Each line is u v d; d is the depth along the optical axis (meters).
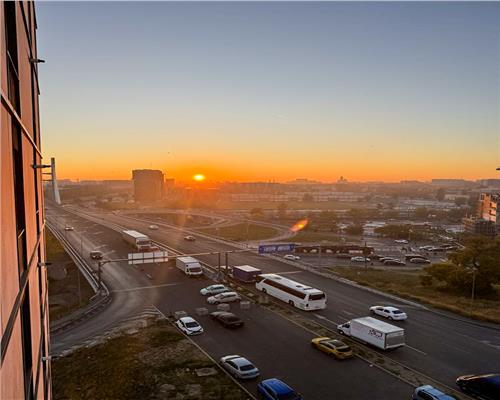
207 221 131.88
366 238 110.50
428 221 156.88
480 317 38.28
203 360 29.14
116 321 38.03
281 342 32.72
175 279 54.50
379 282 55.97
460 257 51.56
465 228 124.50
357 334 32.94
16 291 6.49
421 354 30.33
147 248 72.12
